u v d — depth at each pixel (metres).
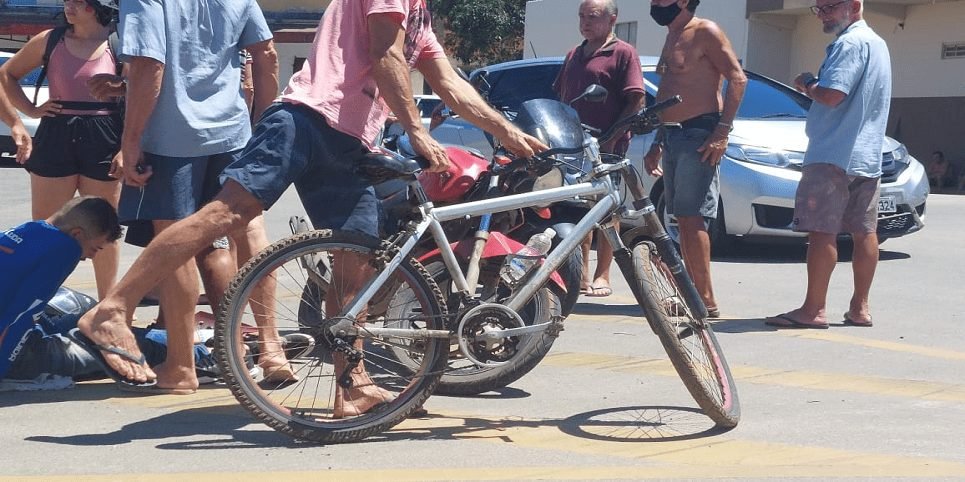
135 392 4.92
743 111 10.23
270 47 5.05
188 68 4.71
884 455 4.15
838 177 6.56
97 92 5.31
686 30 6.81
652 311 4.37
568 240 4.55
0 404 4.71
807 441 4.34
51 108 5.59
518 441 4.28
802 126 9.87
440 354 4.31
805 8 23.53
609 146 7.39
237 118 4.86
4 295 4.66
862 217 6.77
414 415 4.64
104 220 4.74
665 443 4.29
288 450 4.11
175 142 4.68
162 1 4.60
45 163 5.63
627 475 3.86
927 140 23.34
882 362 5.83
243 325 4.24
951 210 14.43
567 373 5.46
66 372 5.00
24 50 5.68
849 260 9.71
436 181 5.30
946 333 6.65
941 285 8.45
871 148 6.60
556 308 4.95
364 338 4.22
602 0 7.45
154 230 4.81
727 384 4.62
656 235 4.56
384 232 4.84
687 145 6.80
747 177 9.38
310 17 31.80
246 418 4.53
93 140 5.60
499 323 4.36
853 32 6.57
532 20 29.17
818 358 5.90
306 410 4.38
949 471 3.95
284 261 4.09
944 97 23.00
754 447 4.24
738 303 7.64
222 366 4.04
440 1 34.94
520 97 9.91
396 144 9.57
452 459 4.04
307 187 4.33
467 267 4.55
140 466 3.89
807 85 6.59
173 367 4.92
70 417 4.51
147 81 4.57
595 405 4.86
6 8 32.25
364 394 4.26
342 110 4.22
